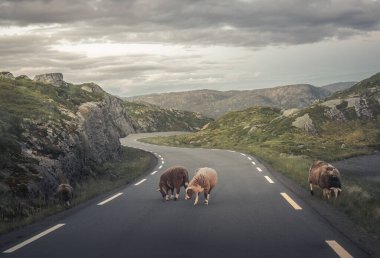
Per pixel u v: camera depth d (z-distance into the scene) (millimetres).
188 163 27469
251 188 15086
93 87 70000
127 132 106312
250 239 7707
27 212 12273
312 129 52250
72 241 7992
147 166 26562
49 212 11625
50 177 16875
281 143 44688
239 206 11383
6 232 9273
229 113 78500
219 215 10188
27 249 7508
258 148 40656
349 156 37750
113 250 7211
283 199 12367
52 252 7227
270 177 18438
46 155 18828
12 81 36594
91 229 9078
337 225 8695
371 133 50594
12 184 13820
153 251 7051
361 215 9562
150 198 13547
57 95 35531
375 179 25516
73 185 19438
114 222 9773
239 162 26844
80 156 23141
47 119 23312
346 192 12930
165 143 59281
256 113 74188
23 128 20219
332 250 6801
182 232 8461
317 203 11531
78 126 26547
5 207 11859
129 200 13289
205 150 41719
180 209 11203
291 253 6688
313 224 8883
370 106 56938
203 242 7574
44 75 45219
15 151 16906
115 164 32062
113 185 17812
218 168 23219
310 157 36500
